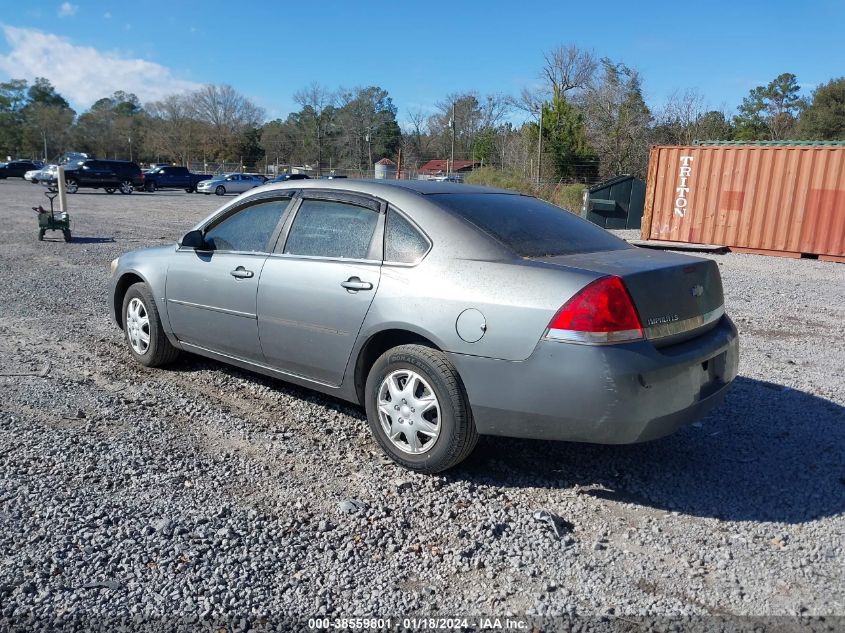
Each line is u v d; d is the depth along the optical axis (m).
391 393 3.86
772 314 8.66
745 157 15.91
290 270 4.35
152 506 3.37
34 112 102.69
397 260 3.89
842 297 10.07
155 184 42.44
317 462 3.95
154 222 20.84
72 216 22.19
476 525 3.31
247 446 4.14
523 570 2.97
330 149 82.25
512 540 3.20
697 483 3.82
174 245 5.36
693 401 3.55
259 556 3.00
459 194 4.25
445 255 3.74
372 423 3.98
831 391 5.41
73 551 2.96
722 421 4.73
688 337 3.64
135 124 102.69
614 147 46.28
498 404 3.48
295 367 4.43
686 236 17.11
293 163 87.62
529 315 3.38
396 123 81.94
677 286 3.58
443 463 3.69
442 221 3.85
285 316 4.35
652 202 17.61
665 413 3.39
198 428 4.39
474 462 4.03
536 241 3.88
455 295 3.60
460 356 3.56
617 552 3.13
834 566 3.03
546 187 32.44
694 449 4.27
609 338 3.26
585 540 3.23
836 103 56.81
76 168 37.06
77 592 2.71
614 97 46.88
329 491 3.61
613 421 3.29
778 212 15.47
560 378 3.31
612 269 3.45
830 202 14.70
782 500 3.63
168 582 2.79
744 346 6.90
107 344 6.39
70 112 103.75
